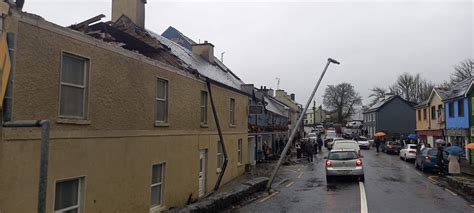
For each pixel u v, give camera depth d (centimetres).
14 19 733
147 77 1225
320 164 3192
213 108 1795
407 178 2144
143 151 1200
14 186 735
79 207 927
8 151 722
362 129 8619
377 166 2900
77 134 905
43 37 804
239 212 1220
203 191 1762
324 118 13100
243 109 2477
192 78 1602
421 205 1316
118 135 1066
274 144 4128
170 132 1388
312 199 1468
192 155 1598
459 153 2284
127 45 1579
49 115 820
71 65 904
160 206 1329
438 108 3903
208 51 2634
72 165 889
